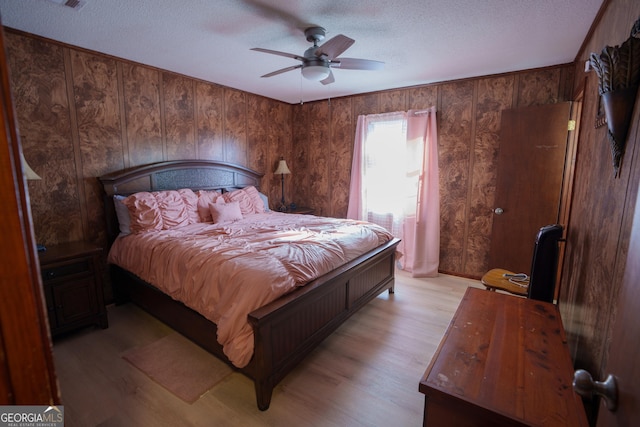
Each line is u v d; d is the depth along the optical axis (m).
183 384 2.05
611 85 1.30
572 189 2.58
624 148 1.34
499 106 3.61
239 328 1.85
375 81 3.91
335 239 2.72
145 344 2.50
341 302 2.57
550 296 2.29
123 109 3.20
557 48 2.81
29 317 0.45
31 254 0.45
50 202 2.78
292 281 2.04
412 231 4.23
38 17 2.25
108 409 1.85
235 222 3.49
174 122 3.65
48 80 2.68
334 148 4.94
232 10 2.17
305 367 2.26
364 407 1.89
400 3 2.06
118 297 3.16
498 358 1.33
